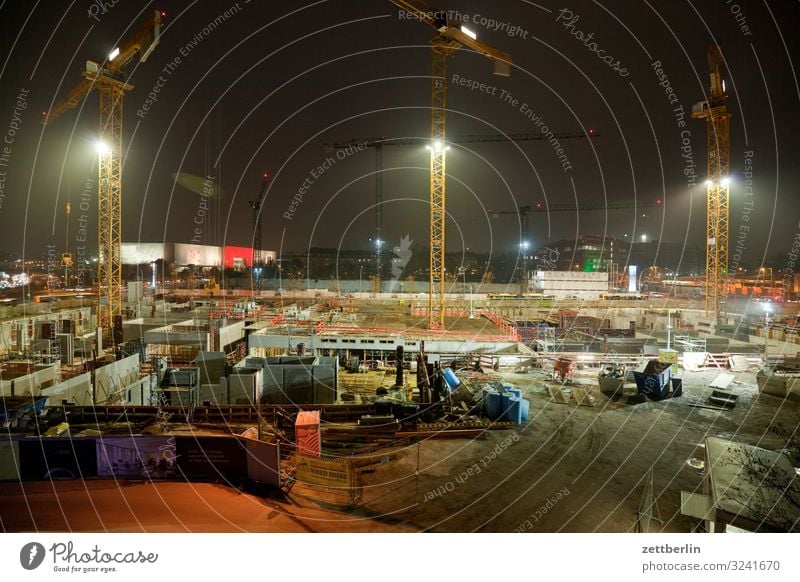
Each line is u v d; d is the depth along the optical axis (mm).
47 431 16141
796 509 9453
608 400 22031
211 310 48188
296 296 76625
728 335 39531
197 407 19406
